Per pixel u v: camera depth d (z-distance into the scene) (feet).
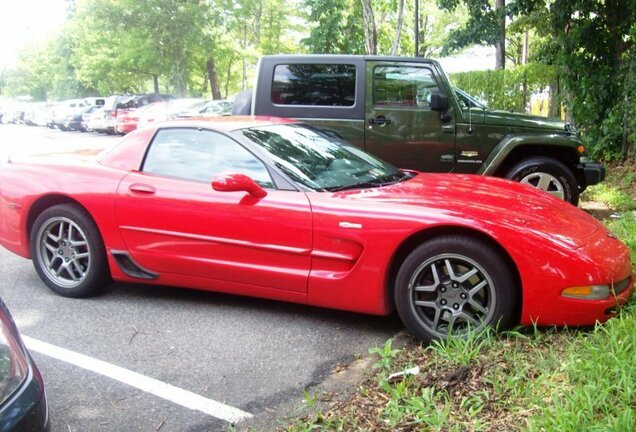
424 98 22.34
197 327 13.67
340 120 22.72
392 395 9.81
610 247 11.78
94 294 15.89
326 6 87.71
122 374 11.41
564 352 10.65
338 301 12.75
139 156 15.33
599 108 35.76
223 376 11.27
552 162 21.71
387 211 12.13
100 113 89.40
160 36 98.27
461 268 11.78
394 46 59.47
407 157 22.62
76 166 15.89
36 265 16.10
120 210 14.75
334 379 11.05
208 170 14.37
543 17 42.14
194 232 13.94
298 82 23.11
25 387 6.29
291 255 12.99
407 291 12.04
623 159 34.32
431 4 103.14
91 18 99.04
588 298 10.96
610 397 8.66
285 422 9.57
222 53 104.53
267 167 13.74
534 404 8.98
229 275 13.80
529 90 43.09
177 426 9.62
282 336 13.09
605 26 35.81
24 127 129.90
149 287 16.66
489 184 14.23
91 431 9.51
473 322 11.73
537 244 11.10
